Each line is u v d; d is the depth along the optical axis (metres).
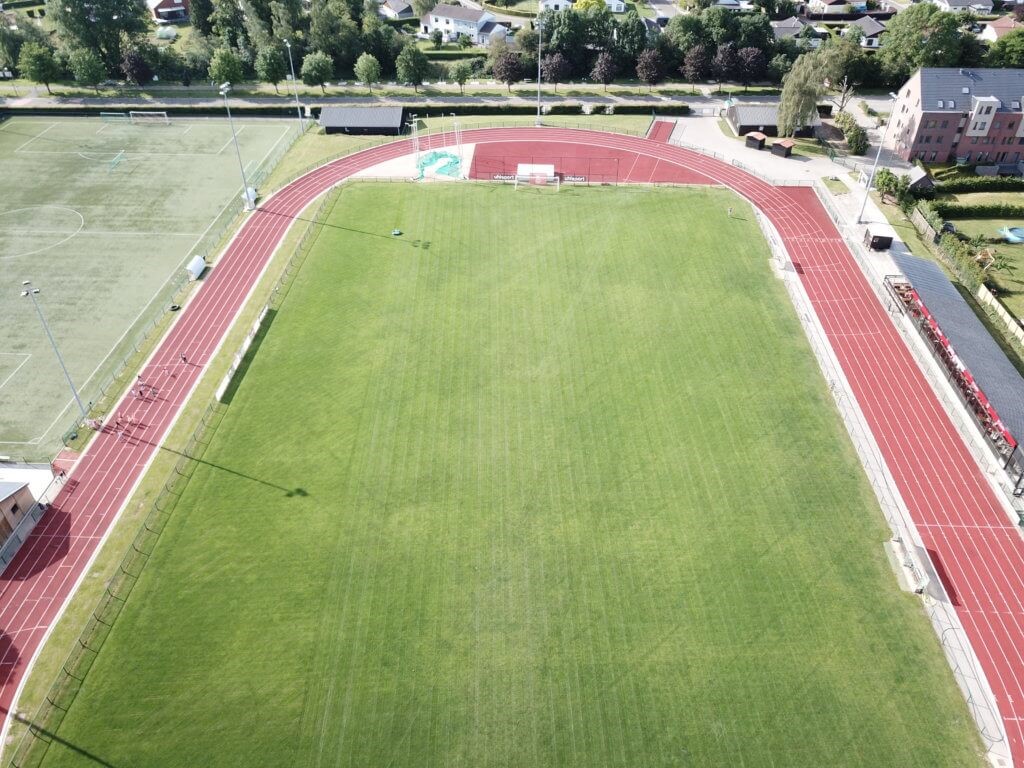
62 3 129.12
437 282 78.25
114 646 45.38
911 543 50.84
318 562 50.09
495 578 49.03
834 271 79.62
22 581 49.31
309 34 140.38
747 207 91.81
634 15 134.38
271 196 96.06
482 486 55.34
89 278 80.50
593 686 43.22
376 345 69.44
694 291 76.44
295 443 59.25
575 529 52.16
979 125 100.31
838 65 112.38
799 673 43.69
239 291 77.88
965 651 44.88
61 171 103.75
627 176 100.88
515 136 113.75
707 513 53.16
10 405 63.75
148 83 136.25
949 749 40.31
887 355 67.94
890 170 102.12
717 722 41.53
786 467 56.69
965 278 77.94
